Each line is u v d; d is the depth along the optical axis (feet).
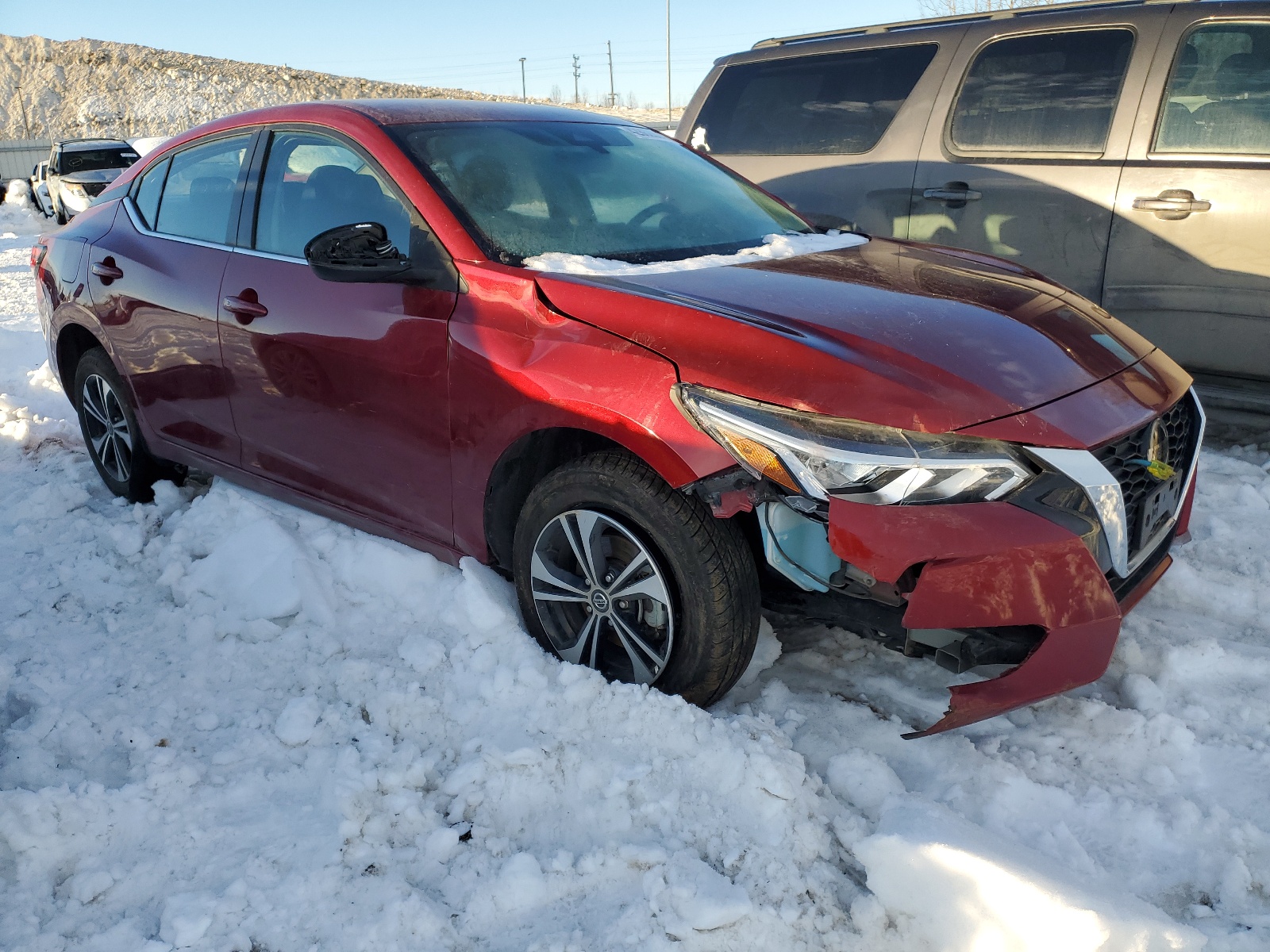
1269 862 7.18
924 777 8.16
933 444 7.32
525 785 7.92
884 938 6.70
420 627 10.23
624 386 8.28
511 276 9.20
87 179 63.67
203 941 6.63
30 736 8.75
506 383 8.96
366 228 9.62
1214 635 10.25
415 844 7.54
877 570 7.33
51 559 12.65
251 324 11.27
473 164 10.50
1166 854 7.35
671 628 8.44
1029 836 7.49
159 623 10.91
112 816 7.64
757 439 7.62
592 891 7.04
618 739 8.27
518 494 9.68
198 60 350.43
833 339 8.00
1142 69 14.92
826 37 18.72
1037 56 15.98
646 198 11.28
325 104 11.53
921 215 16.98
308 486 11.54
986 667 9.28
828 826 7.58
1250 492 13.39
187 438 13.07
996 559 7.23
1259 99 13.94
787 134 18.67
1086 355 8.56
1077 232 15.38
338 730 8.81
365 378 10.20
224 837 7.59
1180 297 14.58
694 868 7.03
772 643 9.66
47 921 6.92
